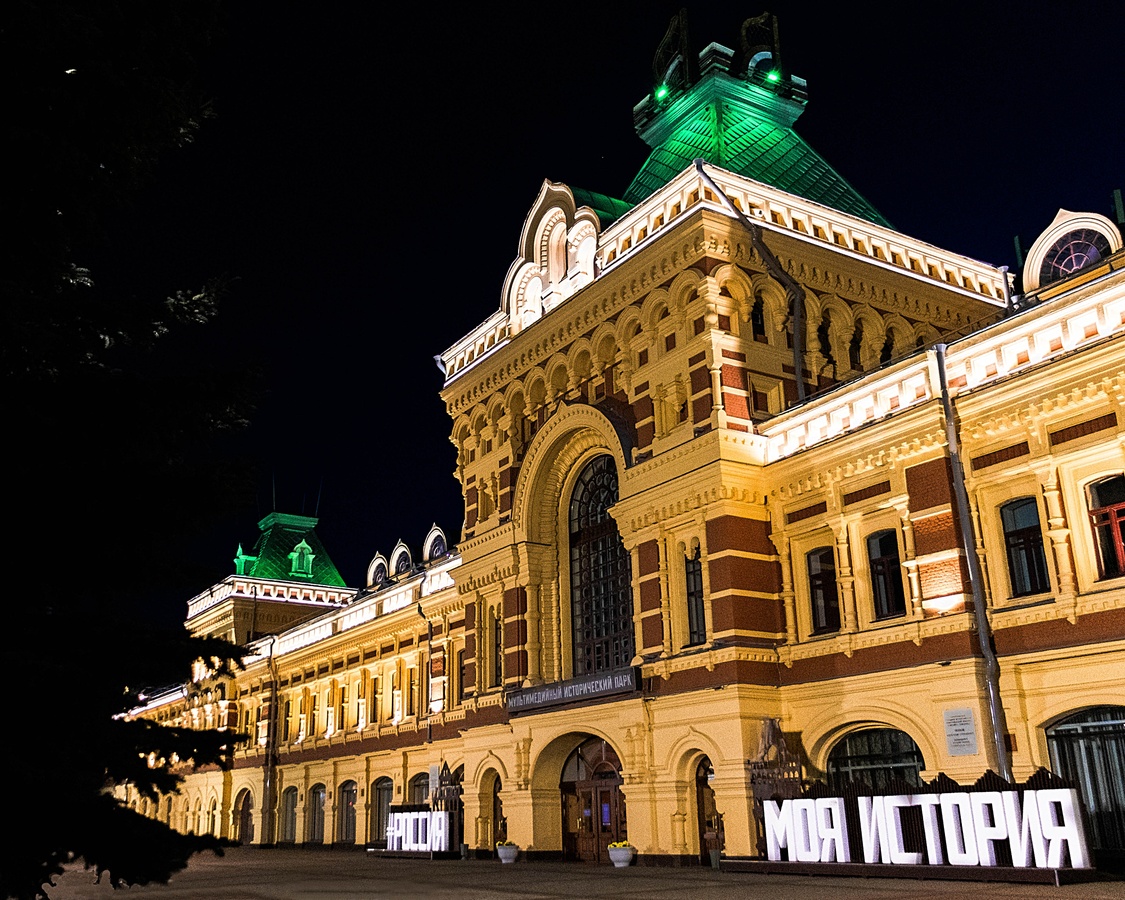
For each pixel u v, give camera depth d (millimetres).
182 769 67062
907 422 24438
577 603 34625
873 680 24391
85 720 10008
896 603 24891
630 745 28750
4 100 10617
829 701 25484
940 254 35156
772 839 23406
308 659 56406
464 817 36562
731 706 26031
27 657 9336
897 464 24781
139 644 10805
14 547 10367
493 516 37438
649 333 30969
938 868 19688
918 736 23250
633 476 30656
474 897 20219
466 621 38500
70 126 11047
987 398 22984
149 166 12617
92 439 10523
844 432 26297
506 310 38875
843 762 25719
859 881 20297
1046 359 22391
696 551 28641
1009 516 23078
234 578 68500
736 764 25547
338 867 33750
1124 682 20094
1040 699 21562
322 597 71125
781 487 27641
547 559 35375
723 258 29641
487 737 35625
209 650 11305
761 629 26922
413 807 39125
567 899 18781
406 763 45062
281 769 57000
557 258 37094
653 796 28125
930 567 23719
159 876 10000
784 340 30234
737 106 36500
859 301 32281
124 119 11719
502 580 36250
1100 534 21422
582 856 31859
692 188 30547
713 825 27125
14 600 10531
